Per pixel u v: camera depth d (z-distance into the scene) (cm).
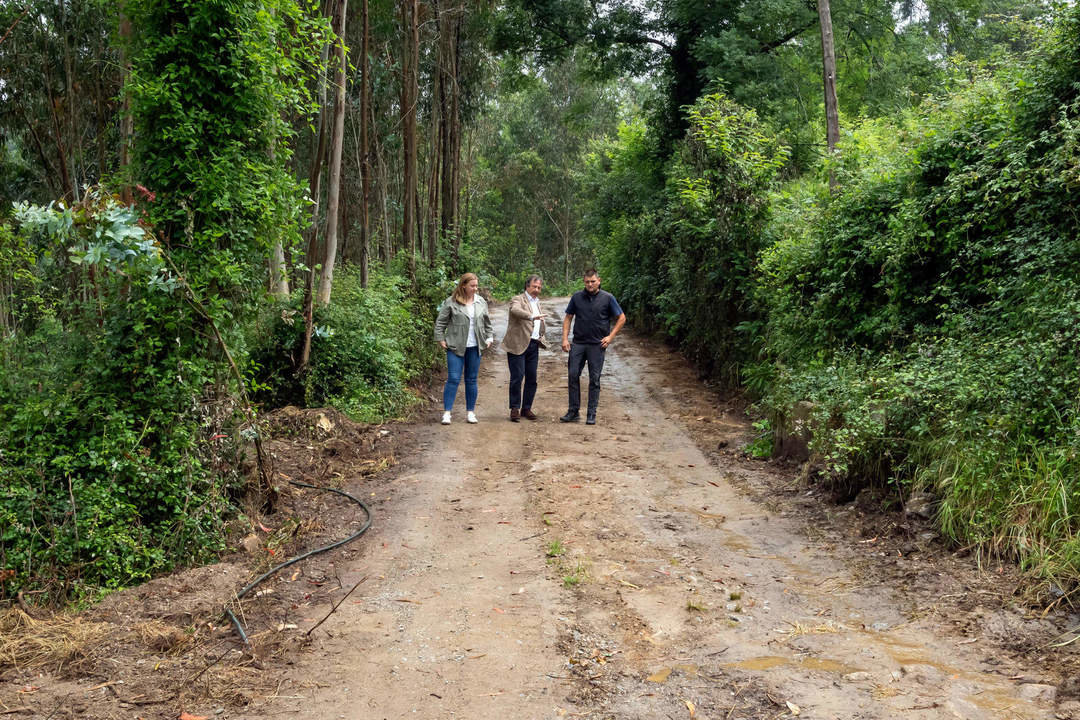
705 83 2212
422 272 1581
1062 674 329
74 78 1503
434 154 2056
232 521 570
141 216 556
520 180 5053
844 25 2153
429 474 745
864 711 313
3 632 399
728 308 1180
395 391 1062
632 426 978
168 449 535
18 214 480
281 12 652
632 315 2116
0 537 456
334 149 1046
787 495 652
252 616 428
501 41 2462
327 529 584
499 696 340
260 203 606
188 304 560
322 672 363
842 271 845
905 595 434
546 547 545
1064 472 448
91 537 470
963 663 351
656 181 2448
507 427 970
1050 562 408
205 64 570
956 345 625
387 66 1867
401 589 470
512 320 1007
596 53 2575
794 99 2091
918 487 531
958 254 706
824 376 735
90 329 555
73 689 342
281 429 804
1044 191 629
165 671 360
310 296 929
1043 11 701
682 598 450
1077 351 507
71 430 518
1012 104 720
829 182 1059
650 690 342
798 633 397
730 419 989
